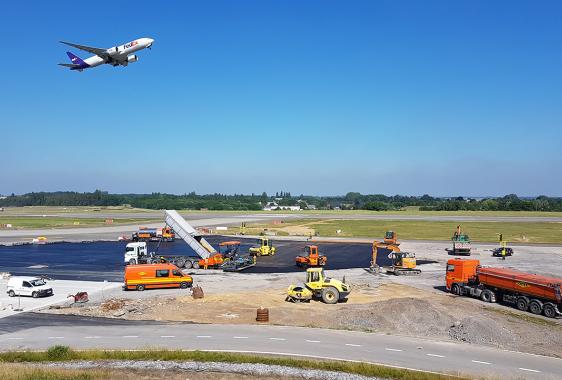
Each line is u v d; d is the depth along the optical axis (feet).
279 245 319.27
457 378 82.89
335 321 126.00
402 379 82.84
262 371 85.51
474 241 340.39
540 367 93.35
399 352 101.24
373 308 133.69
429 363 94.43
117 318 128.98
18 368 84.38
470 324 118.62
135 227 449.48
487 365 93.91
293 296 150.61
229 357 92.73
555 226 458.09
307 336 111.86
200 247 228.22
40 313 135.13
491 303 153.69
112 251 289.94
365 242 334.03
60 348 96.02
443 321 124.06
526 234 384.47
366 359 95.86
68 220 549.13
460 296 165.58
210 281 193.36
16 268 226.17
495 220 540.52
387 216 627.46
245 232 401.08
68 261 248.73
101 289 176.35
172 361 90.94
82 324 122.93
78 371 83.51
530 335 115.96
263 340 107.86
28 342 106.73
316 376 83.46
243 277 203.82
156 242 337.52
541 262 243.40
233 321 125.70
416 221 529.45
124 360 91.66
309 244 325.01
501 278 150.82
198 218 588.50
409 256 214.69
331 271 222.48
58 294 166.09
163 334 112.88
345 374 84.58
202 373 84.64
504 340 112.06
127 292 170.40
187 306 140.77
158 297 157.79
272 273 215.10
